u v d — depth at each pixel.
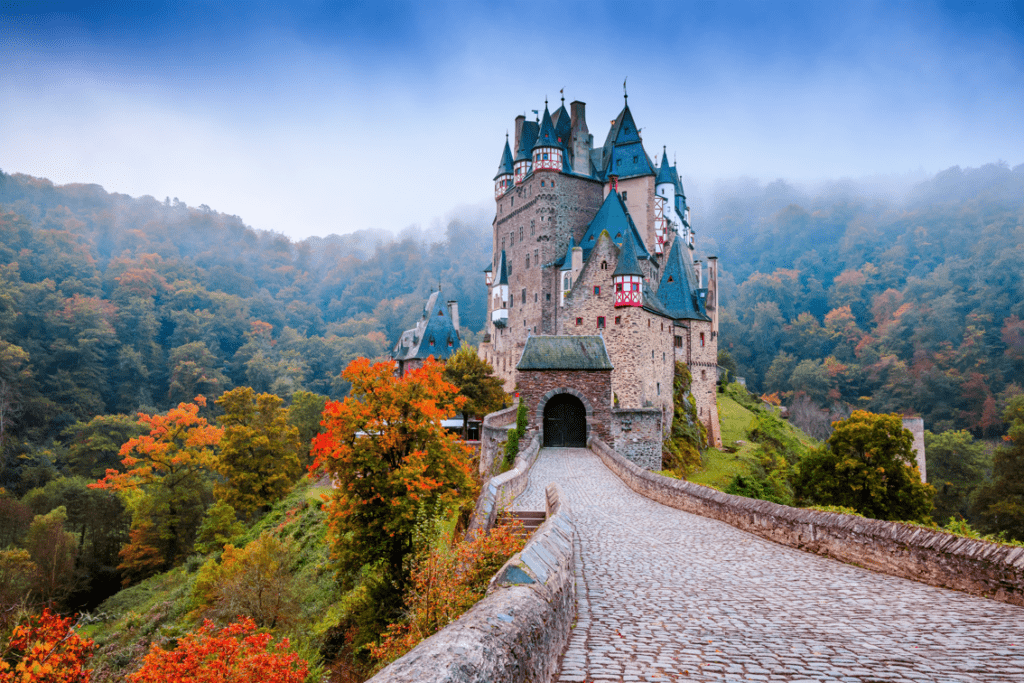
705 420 68.88
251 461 51.66
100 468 76.88
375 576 21.83
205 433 60.53
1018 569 8.35
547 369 35.62
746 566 10.98
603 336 53.31
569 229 77.94
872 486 35.12
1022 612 7.93
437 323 87.31
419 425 20.92
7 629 14.13
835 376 126.75
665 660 5.97
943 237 176.25
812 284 175.25
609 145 84.81
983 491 49.44
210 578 30.56
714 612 7.94
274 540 30.45
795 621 7.49
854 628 7.18
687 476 50.59
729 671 5.65
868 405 117.69
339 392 138.12
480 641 4.15
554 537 8.41
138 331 130.12
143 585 42.72
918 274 165.38
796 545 12.66
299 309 199.12
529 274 78.75
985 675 5.54
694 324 69.25
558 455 32.19
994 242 148.00
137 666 23.34
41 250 144.62
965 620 7.54
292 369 138.00
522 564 6.40
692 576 10.16
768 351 150.62
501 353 86.38
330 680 18.78
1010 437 50.03
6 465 78.56
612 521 15.86
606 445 30.70
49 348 109.25
